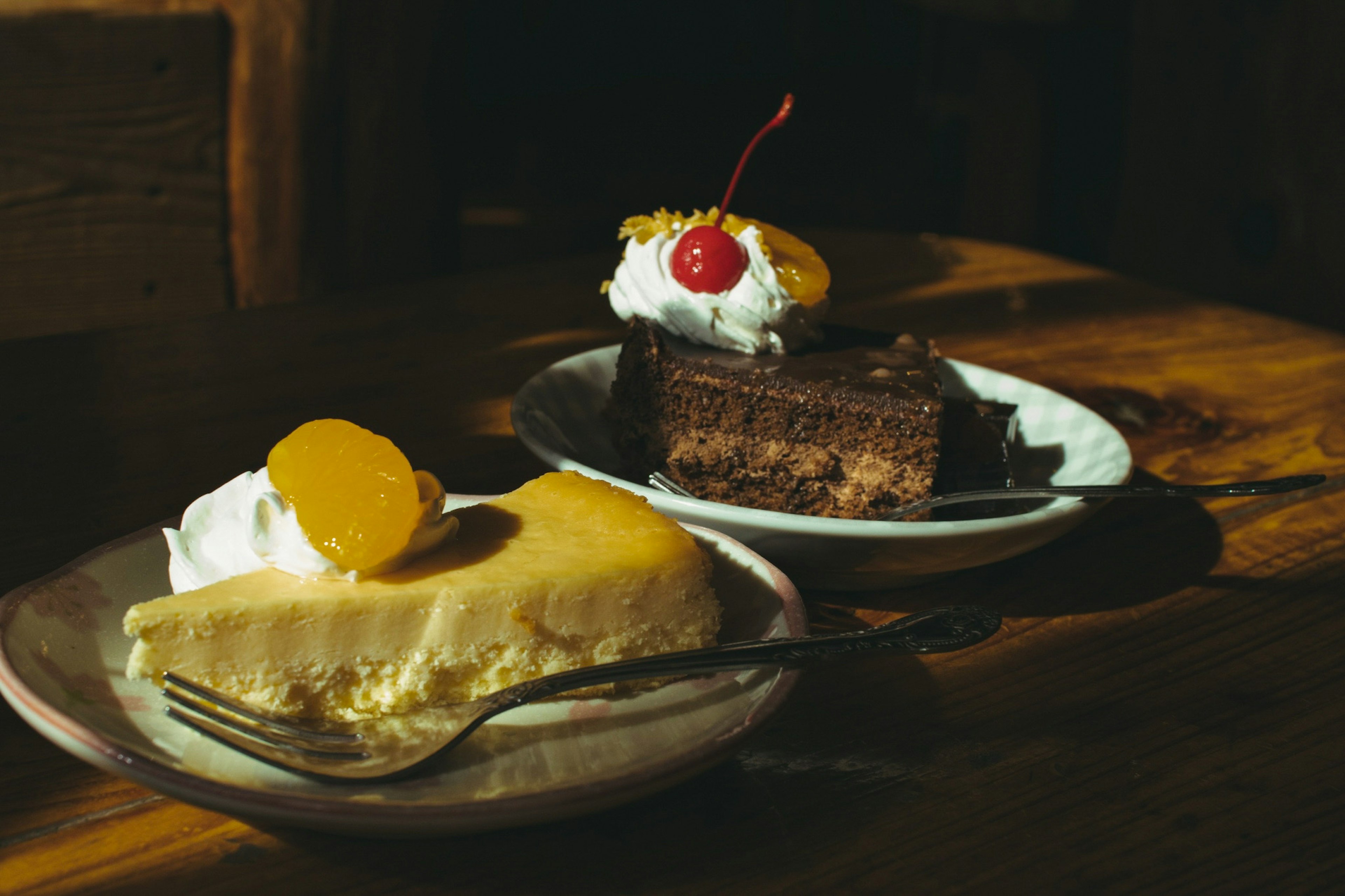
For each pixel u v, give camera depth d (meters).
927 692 0.51
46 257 0.89
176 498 0.58
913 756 0.49
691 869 0.46
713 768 0.47
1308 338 0.77
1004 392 0.65
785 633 0.50
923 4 1.36
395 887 0.45
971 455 0.61
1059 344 0.75
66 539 0.55
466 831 0.44
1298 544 0.58
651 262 0.63
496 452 0.62
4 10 0.84
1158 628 0.54
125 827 0.46
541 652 0.51
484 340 0.71
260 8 0.87
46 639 0.48
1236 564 0.57
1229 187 1.09
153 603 0.48
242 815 0.44
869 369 0.62
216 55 0.88
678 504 0.53
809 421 0.61
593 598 0.51
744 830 0.47
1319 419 0.68
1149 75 1.13
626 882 0.45
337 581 0.50
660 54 2.81
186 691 0.48
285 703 0.49
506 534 0.52
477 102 2.49
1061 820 0.47
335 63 0.89
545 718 0.48
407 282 0.99
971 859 0.46
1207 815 0.47
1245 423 0.68
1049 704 0.51
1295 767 0.49
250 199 0.91
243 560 0.50
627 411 0.63
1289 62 1.02
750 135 2.31
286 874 0.45
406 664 0.50
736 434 0.62
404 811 0.43
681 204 1.88
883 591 0.55
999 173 1.38
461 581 0.50
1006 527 0.53
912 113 2.47
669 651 0.52
